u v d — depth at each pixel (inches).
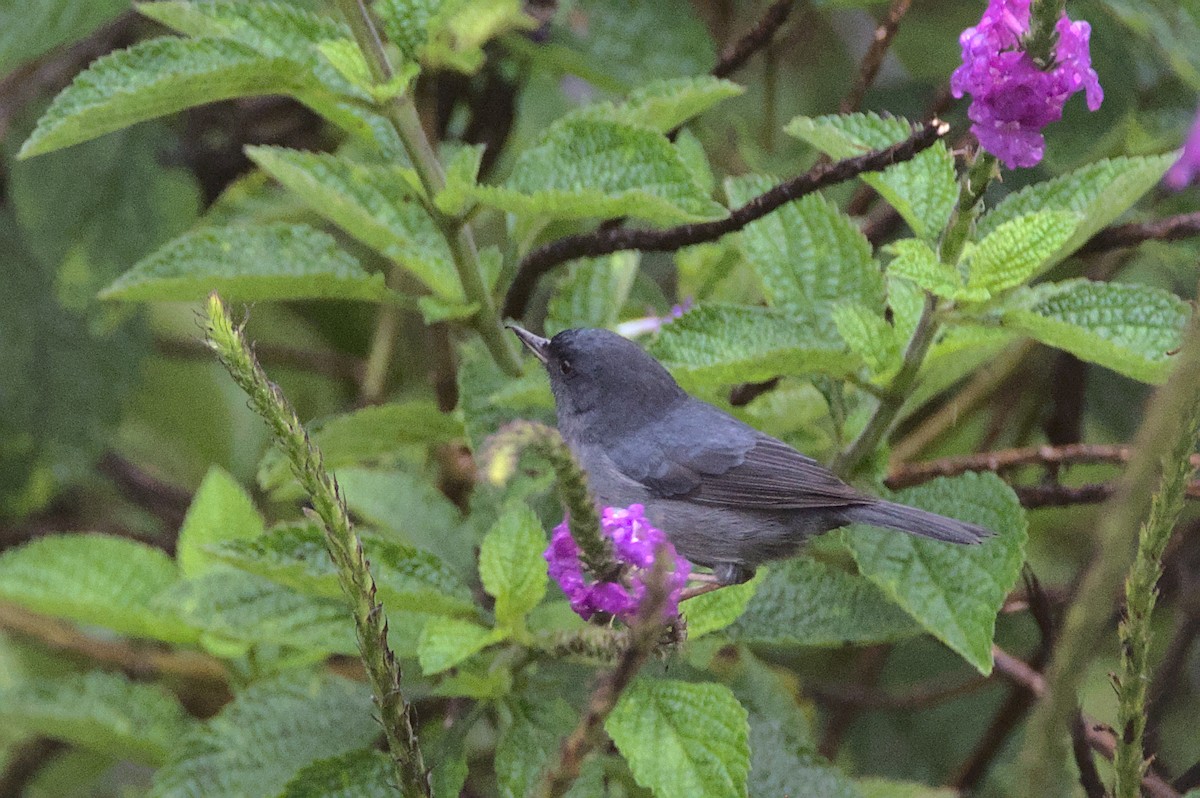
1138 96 474.0
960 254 326.3
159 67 331.0
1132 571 235.3
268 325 637.9
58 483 550.0
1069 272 482.9
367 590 229.9
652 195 325.1
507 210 352.8
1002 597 324.2
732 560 408.2
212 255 368.2
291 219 526.9
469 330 435.2
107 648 464.4
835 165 323.0
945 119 502.0
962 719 521.7
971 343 350.3
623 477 412.2
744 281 447.5
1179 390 192.4
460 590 340.2
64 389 536.1
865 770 523.8
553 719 334.3
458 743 339.6
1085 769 348.2
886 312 389.7
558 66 479.8
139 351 543.8
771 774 338.6
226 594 353.1
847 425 385.4
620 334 434.3
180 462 608.1
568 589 244.4
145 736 395.2
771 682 390.3
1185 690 511.8
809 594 350.0
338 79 359.9
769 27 430.6
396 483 408.5
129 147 534.0
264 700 364.2
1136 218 448.1
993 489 347.3
